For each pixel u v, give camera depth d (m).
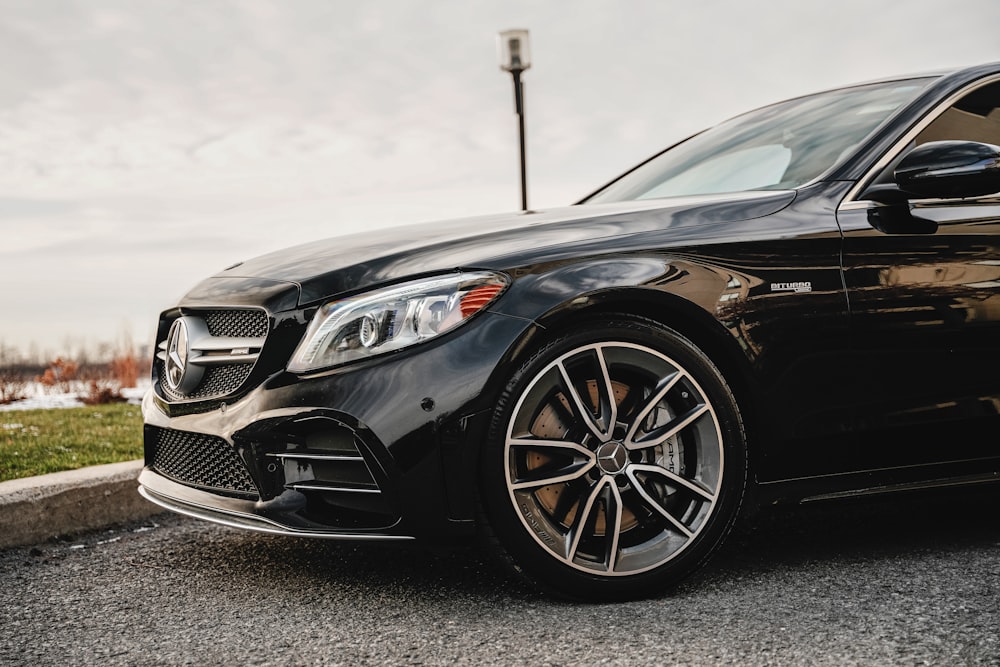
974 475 2.92
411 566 2.96
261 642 2.38
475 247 2.62
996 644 2.14
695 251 2.64
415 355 2.45
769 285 2.67
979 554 2.90
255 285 2.74
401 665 2.18
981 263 2.86
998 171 2.70
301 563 3.06
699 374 2.62
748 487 2.72
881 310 2.76
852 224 2.79
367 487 2.46
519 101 8.58
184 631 2.48
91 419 6.48
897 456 2.82
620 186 3.84
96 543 3.50
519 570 2.51
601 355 2.55
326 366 2.49
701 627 2.34
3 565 3.22
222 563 3.12
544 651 2.22
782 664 2.08
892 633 2.24
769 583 2.69
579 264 2.56
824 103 3.48
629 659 2.14
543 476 2.51
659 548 2.59
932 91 3.13
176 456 2.95
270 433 2.54
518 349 2.46
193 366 2.82
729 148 3.59
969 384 2.85
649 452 2.64
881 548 3.02
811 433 2.72
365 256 2.68
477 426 2.44
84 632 2.51
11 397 9.13
